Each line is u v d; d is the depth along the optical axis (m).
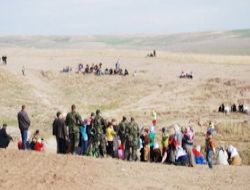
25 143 26.17
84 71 88.81
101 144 27.47
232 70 87.88
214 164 30.08
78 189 17.72
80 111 66.75
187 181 22.14
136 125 28.11
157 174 23.05
